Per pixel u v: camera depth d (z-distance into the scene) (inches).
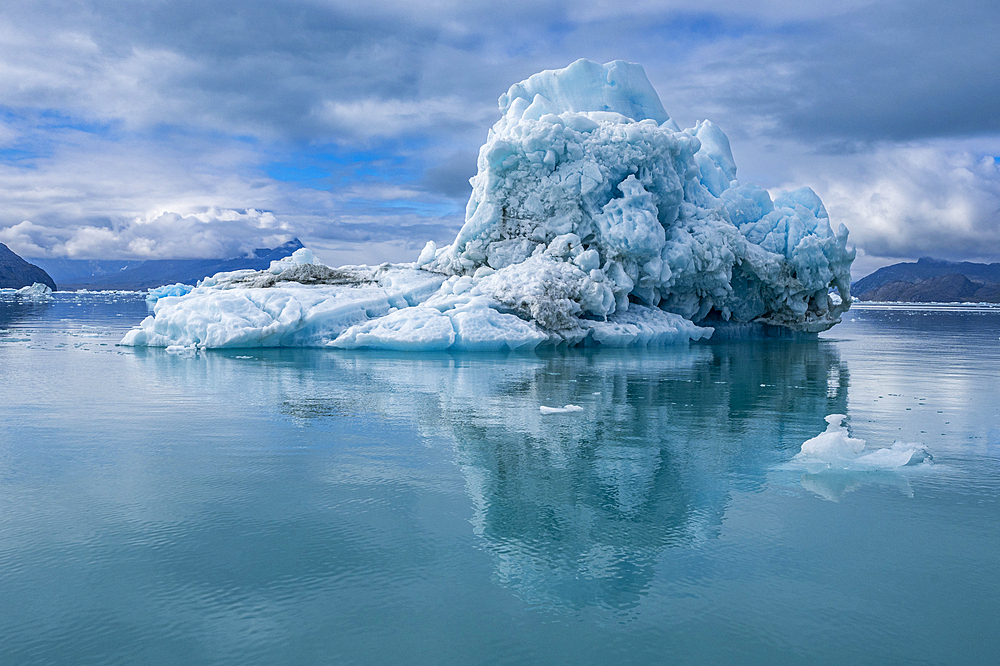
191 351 730.2
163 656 143.2
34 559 187.2
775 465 285.0
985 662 143.3
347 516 221.1
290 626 155.4
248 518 218.4
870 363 709.3
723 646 148.9
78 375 539.8
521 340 767.7
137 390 465.1
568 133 903.1
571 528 213.3
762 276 976.9
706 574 182.7
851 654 146.4
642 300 975.6
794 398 462.6
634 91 1089.4
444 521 217.8
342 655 144.0
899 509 232.2
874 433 351.6
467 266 973.8
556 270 863.1
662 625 157.4
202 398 434.3
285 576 179.2
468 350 775.7
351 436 328.8
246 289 851.4
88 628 153.5
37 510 223.8
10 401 419.5
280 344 788.6
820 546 201.2
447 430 343.9
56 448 301.4
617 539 205.3
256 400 427.8
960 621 159.9
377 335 756.0
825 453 293.7
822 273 1027.3
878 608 165.6
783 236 1026.7
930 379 574.9
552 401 436.1
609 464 284.2
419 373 570.9
